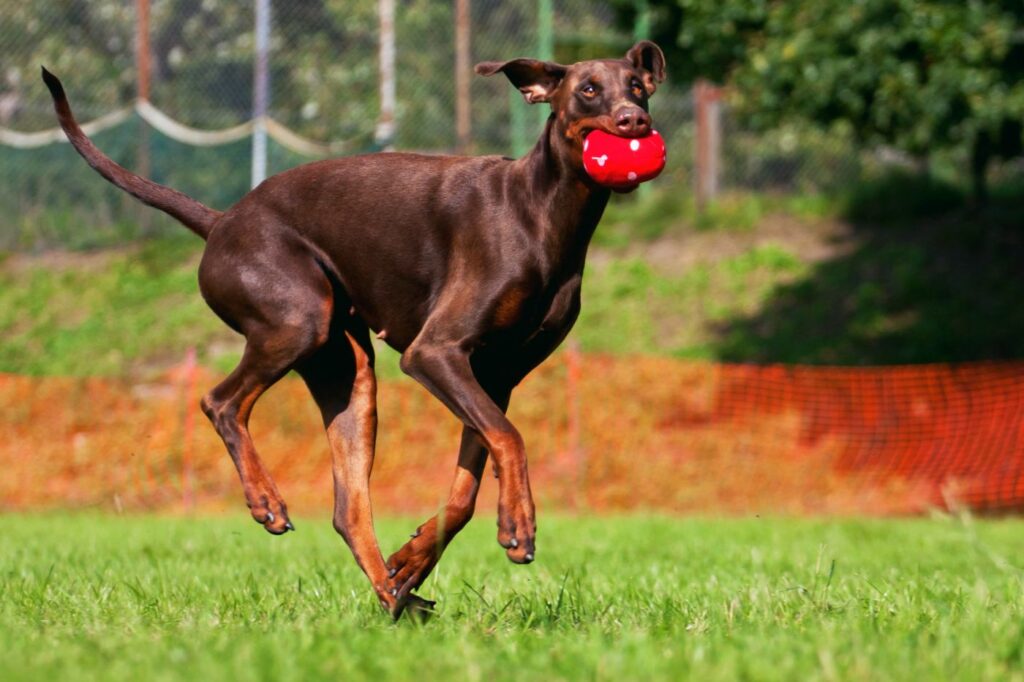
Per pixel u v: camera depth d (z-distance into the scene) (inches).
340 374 498.6
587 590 532.7
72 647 362.6
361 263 481.4
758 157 1950.1
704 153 1884.8
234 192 1652.3
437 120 1801.2
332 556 715.4
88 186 1700.3
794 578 584.7
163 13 1775.3
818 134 1892.2
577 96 457.1
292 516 1111.6
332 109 1811.0
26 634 395.5
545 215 459.8
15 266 1673.2
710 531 943.0
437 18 1811.0
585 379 1307.8
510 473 423.8
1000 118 1210.0
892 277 1699.1
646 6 1509.6
